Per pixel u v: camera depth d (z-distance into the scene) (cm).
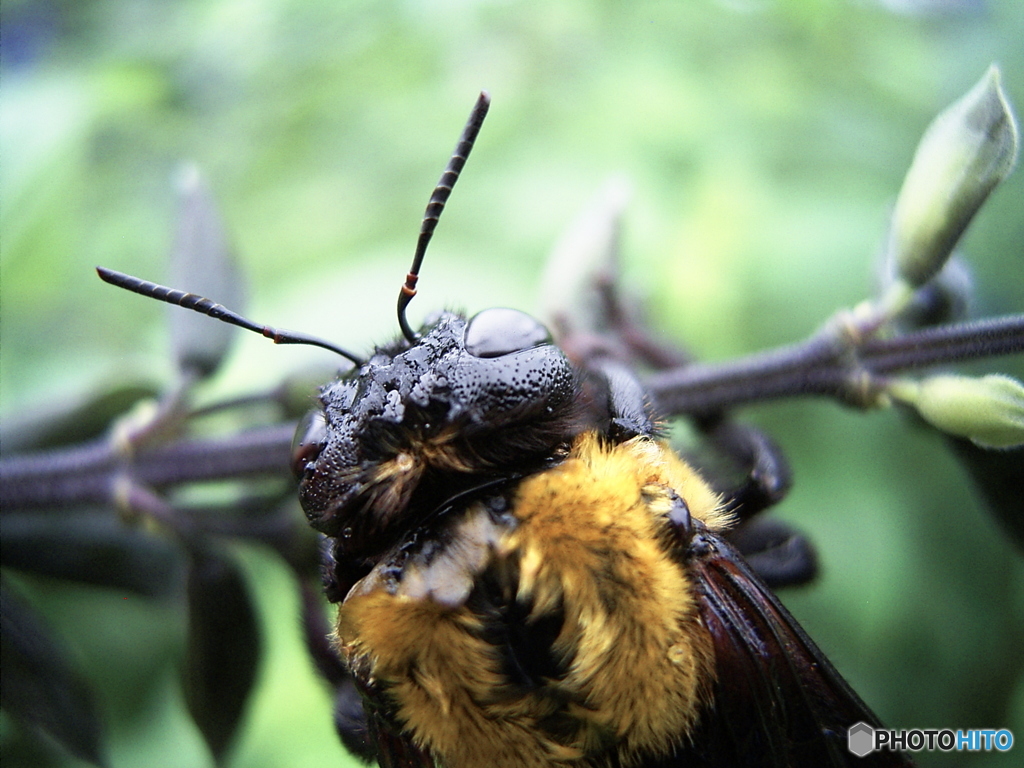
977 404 5
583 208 8
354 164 8
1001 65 8
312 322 7
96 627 7
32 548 6
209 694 6
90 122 8
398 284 7
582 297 6
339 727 5
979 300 6
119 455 5
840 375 5
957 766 7
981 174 5
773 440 5
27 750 6
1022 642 7
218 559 6
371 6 9
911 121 9
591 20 9
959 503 8
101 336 8
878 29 9
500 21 9
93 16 9
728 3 9
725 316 7
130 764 7
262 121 9
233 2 9
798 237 8
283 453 5
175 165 8
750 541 5
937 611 7
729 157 8
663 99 8
